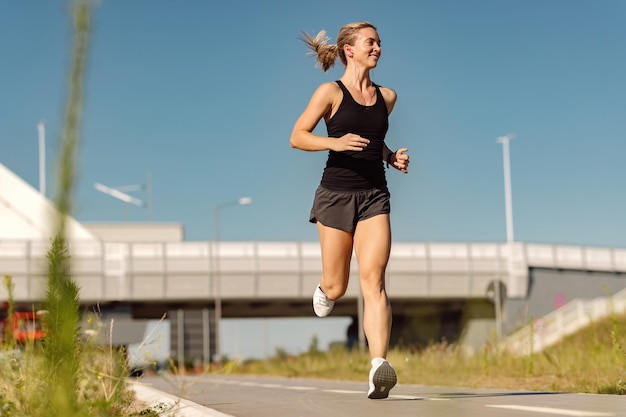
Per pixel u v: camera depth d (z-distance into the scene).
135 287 65.88
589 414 4.79
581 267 72.25
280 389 10.08
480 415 4.87
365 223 6.38
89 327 4.91
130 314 68.44
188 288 66.81
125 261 65.69
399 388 9.46
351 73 6.54
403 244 69.25
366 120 6.39
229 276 67.25
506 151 74.88
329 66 6.73
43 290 2.70
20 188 67.00
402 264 68.75
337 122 6.42
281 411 5.86
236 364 6.04
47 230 2.04
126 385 5.45
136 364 5.60
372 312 6.27
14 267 62.03
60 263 2.55
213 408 6.54
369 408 5.68
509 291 70.25
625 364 11.70
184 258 66.56
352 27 6.50
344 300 66.88
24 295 62.12
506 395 7.23
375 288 6.32
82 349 3.98
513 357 17.19
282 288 68.00
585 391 9.21
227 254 67.31
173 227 89.50
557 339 25.30
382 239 6.32
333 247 6.45
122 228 89.00
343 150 6.09
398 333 70.62
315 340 29.50
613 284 73.44
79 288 2.75
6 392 5.61
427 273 69.00
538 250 71.25
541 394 7.42
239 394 8.74
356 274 63.00
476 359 17.00
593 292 72.94
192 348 79.62
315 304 6.82
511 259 70.06
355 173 6.35
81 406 3.68
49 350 2.88
